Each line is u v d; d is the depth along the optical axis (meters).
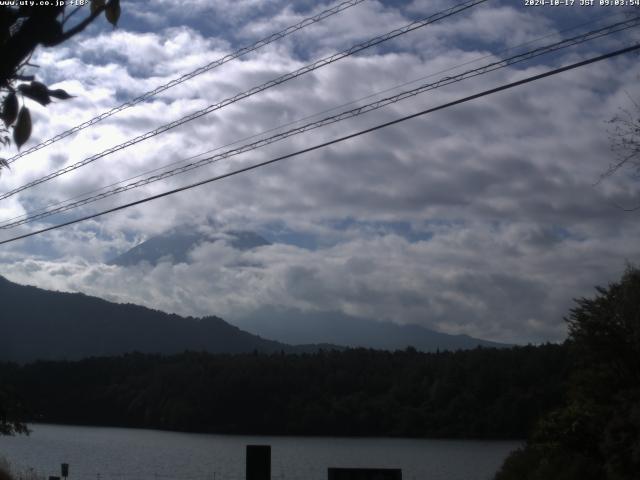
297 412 114.62
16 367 120.31
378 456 88.31
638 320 27.08
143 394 120.31
